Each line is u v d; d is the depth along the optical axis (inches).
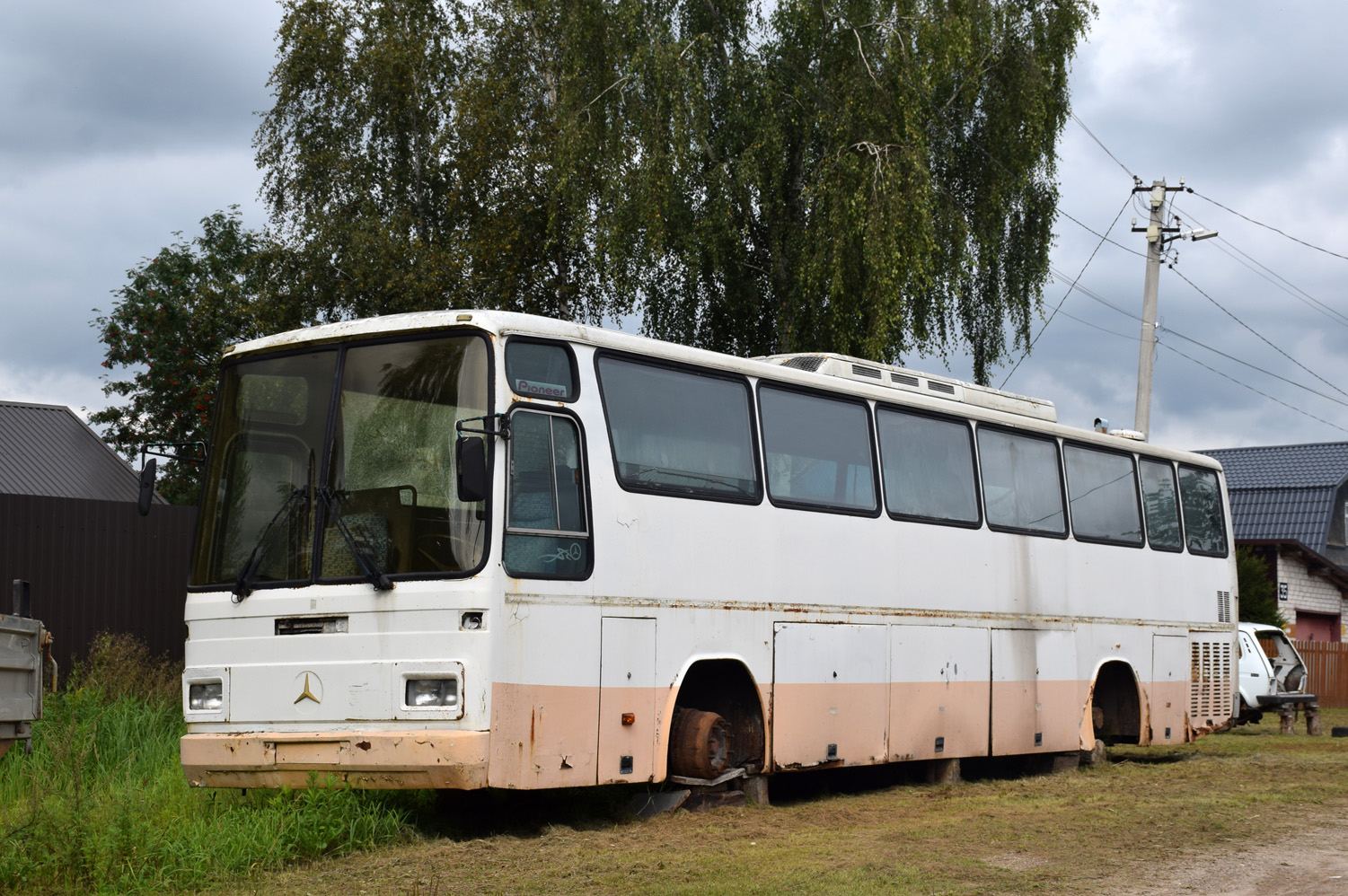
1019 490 552.4
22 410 1102.4
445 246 982.4
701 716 398.3
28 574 646.5
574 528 361.1
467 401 345.7
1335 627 1581.0
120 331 1327.5
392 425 354.0
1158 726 618.8
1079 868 327.0
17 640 434.9
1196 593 657.0
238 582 360.8
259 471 372.2
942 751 495.5
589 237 882.8
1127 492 621.6
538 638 343.9
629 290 868.6
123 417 1330.0
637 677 373.7
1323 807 451.5
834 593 451.5
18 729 435.5
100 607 663.8
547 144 938.7
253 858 313.4
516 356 353.4
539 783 340.5
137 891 290.5
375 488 351.3
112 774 442.3
